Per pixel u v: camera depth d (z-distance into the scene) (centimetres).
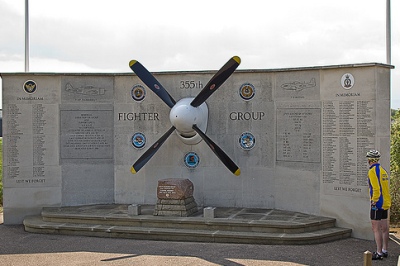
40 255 730
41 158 1008
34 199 1005
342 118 858
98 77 1029
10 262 694
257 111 974
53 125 1012
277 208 964
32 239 837
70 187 1021
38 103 1005
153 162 1022
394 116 1155
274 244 782
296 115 927
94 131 1030
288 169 944
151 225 858
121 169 1034
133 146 1028
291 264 670
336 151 868
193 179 1007
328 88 878
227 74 879
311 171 907
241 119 984
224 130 992
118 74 1025
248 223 819
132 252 742
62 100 1015
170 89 1011
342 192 859
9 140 998
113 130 1035
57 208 990
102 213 917
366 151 827
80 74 1017
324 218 866
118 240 824
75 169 1023
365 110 827
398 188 1055
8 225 983
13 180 998
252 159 980
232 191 994
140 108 1025
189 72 1000
